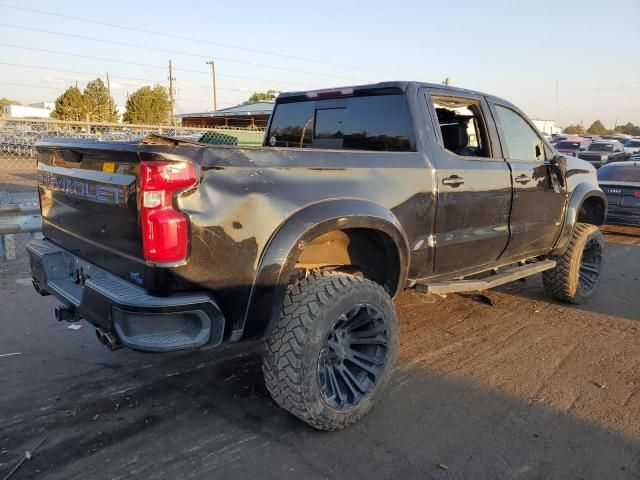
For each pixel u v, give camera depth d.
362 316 3.19
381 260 3.62
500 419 3.33
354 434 3.13
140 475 2.73
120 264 2.85
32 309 5.13
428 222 3.71
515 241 4.63
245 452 2.94
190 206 2.57
